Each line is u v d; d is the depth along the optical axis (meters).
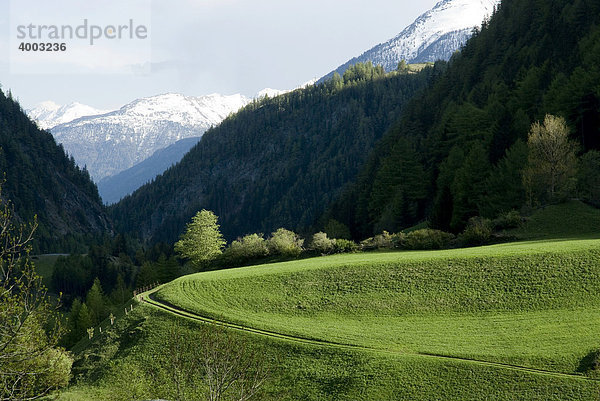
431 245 83.31
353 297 62.81
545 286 57.25
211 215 110.44
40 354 24.59
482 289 59.31
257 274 72.12
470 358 47.28
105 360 59.62
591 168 87.25
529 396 41.75
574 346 46.41
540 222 81.50
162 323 62.91
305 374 49.44
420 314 57.56
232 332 57.19
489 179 95.25
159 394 46.94
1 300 23.06
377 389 45.66
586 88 99.50
